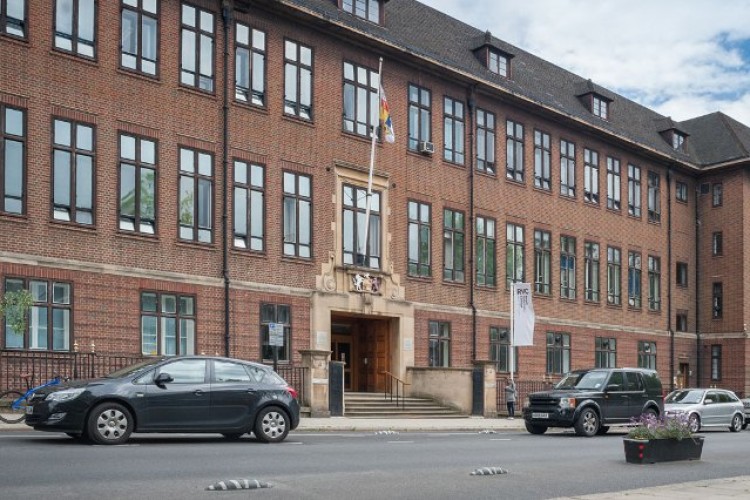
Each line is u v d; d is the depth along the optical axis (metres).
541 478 13.73
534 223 39.38
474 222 36.47
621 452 18.80
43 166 23.86
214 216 27.70
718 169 49.25
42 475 11.77
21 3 23.94
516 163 38.81
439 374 32.38
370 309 31.84
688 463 16.64
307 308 29.92
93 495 10.41
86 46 25.11
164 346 26.02
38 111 23.91
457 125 36.28
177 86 27.06
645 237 46.09
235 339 27.78
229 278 27.77
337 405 28.03
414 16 38.25
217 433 18.36
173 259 26.50
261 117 29.25
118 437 15.99
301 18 30.39
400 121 33.84
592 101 44.34
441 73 35.31
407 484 12.34
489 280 37.03
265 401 17.69
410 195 33.97
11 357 22.55
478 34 42.09
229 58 28.48
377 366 33.47
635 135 46.47
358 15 33.56
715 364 48.66
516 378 37.62
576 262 41.50
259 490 11.20
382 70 33.44
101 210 24.97
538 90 41.75
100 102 25.22
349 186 31.86
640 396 25.92
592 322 42.06
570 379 26.03
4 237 22.95
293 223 29.95
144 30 26.52
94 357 24.23
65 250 24.09
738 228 48.50
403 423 26.98
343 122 31.84
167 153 26.66
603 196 43.53
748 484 13.07
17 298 20.77
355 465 14.36
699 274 49.75
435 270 34.75
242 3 28.89
